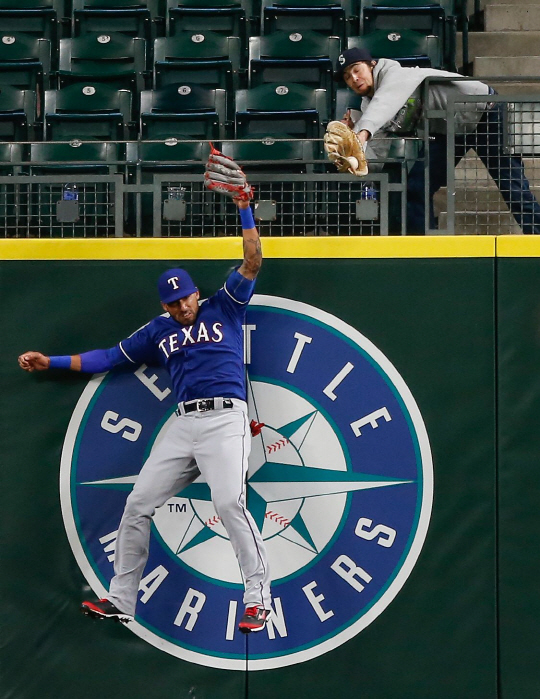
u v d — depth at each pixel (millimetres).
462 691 21422
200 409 20594
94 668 21875
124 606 20594
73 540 22172
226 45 35031
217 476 20219
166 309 21188
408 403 22000
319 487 21969
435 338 22109
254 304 22328
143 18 36688
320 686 21562
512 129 25875
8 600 22062
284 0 36500
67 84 34031
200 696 21672
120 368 22484
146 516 20688
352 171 22422
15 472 22344
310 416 22094
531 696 21344
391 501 21875
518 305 22094
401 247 22297
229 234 26469
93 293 22641
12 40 35469
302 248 22391
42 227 24047
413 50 33531
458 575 21656
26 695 21828
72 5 38000
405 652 21547
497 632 21531
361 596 21719
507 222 27734
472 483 21828
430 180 25188
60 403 22469
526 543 21672
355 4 37000
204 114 29516
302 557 21844
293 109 31500
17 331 22625
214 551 21984
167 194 26156
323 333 22219
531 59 34625
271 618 21734
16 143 25656
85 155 28828
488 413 21938
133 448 22312
